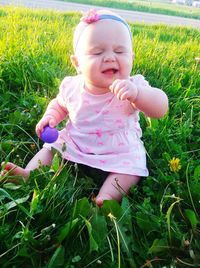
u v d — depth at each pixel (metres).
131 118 0.54
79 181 0.52
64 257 0.41
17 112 0.64
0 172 0.50
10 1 2.58
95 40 0.51
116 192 0.50
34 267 0.40
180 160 0.56
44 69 0.80
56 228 0.44
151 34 1.58
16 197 0.47
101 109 0.53
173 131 0.65
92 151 0.54
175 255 0.43
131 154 0.53
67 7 2.82
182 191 0.50
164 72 0.92
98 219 0.43
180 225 0.46
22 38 1.03
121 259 0.41
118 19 0.52
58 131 0.57
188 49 1.24
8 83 0.77
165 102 0.52
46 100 0.68
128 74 0.53
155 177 0.55
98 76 0.51
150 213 0.46
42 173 0.49
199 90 0.84
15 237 0.41
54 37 1.13
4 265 0.39
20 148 0.58
